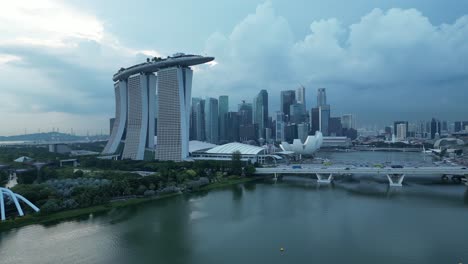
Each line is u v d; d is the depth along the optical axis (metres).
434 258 134.88
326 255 138.88
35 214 192.62
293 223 182.75
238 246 150.12
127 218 195.50
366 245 149.00
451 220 185.00
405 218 189.75
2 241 157.75
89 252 145.00
